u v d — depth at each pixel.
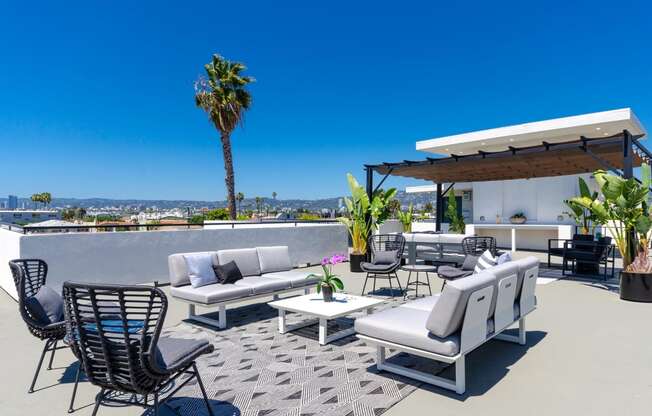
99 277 5.90
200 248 7.11
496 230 13.79
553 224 11.80
